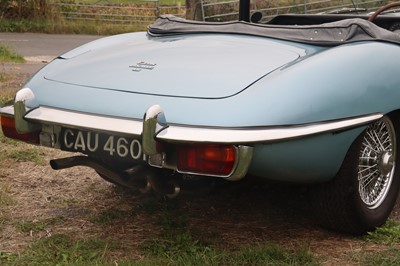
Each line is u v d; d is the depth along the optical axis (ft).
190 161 9.82
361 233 11.80
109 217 12.53
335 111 10.35
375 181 12.11
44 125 11.10
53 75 11.90
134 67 11.40
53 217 12.55
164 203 13.37
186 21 13.28
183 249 10.87
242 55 11.25
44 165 15.98
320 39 11.64
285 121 9.84
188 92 10.31
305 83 10.24
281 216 12.82
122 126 10.12
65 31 65.92
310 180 10.73
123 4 74.23
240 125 9.66
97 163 10.93
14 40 55.98
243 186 13.56
